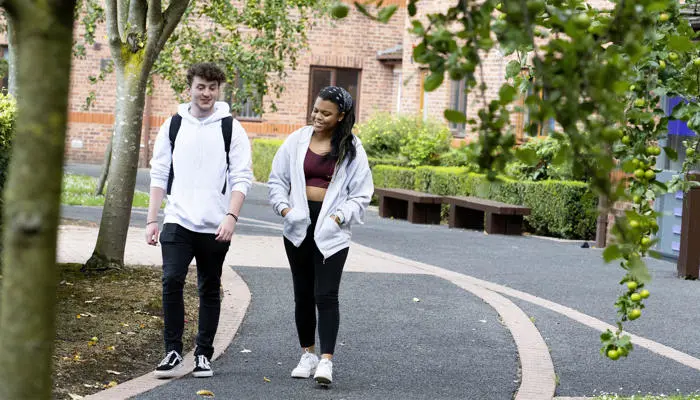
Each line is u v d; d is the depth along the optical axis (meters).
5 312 2.15
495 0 2.91
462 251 14.06
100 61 28.45
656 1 2.86
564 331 8.48
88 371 6.29
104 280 9.08
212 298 6.39
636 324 9.02
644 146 4.50
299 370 6.47
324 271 6.23
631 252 3.31
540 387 6.43
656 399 6.14
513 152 2.90
